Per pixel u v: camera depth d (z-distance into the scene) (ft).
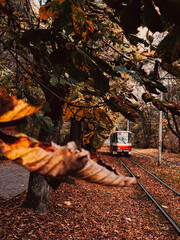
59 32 2.48
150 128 112.47
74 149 0.72
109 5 1.63
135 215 26.07
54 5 1.87
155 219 25.04
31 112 0.78
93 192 32.68
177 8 1.19
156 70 2.39
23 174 39.34
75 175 0.72
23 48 3.47
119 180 0.77
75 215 23.29
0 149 0.71
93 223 22.36
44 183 22.04
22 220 19.71
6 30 3.44
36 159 0.71
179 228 21.83
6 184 31.78
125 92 2.76
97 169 0.74
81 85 3.55
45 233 18.44
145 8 1.53
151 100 2.42
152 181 42.57
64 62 2.31
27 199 22.18
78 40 2.48
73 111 3.46
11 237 17.06
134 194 34.50
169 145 96.02
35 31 2.42
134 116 2.46
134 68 2.59
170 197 32.68
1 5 2.13
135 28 1.64
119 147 78.54
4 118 0.75
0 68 11.32
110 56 3.14
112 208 27.55
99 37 2.02
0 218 19.60
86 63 2.30
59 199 26.71
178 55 1.57
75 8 1.90
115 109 2.51
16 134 0.75
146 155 89.66
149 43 2.07
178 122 74.74
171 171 53.16
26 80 3.85
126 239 20.02
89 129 3.29
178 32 1.53
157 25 1.54
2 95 0.78
